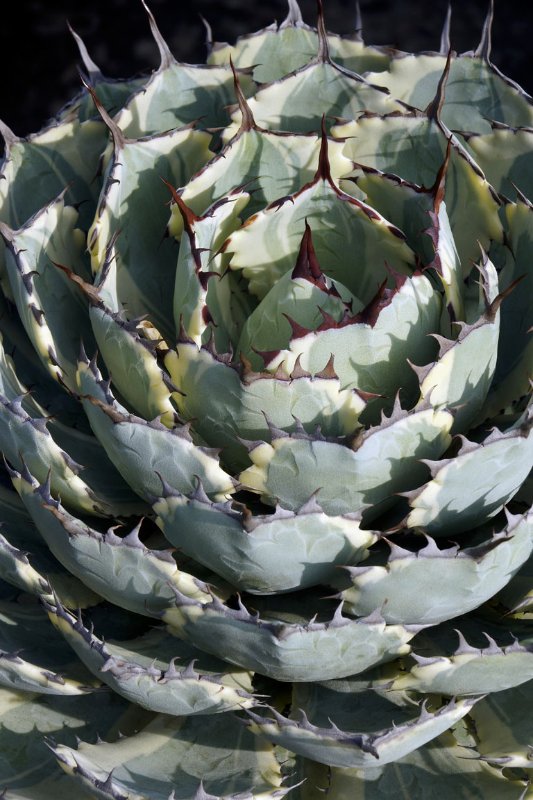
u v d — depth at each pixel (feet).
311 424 4.70
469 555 4.61
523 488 4.92
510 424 4.91
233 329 5.06
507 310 4.99
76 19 10.03
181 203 4.83
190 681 4.66
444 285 4.80
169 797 4.64
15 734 4.87
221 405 4.72
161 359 4.80
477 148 5.12
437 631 4.84
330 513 4.73
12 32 9.98
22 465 4.75
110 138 5.13
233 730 4.84
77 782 4.71
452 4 9.86
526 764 4.75
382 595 4.66
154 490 4.74
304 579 4.71
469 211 5.02
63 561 4.75
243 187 4.95
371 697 4.80
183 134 5.07
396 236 4.93
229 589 4.84
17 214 5.18
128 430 4.66
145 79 5.33
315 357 4.71
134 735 4.83
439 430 4.69
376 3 9.91
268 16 9.88
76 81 9.64
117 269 5.06
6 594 5.02
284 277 4.80
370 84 5.11
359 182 5.03
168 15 9.98
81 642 4.66
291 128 5.16
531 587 4.84
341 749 4.63
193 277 4.78
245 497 4.82
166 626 4.80
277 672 4.68
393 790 4.81
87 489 4.82
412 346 4.76
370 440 4.64
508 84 5.18
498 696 4.86
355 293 5.04
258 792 4.71
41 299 5.06
